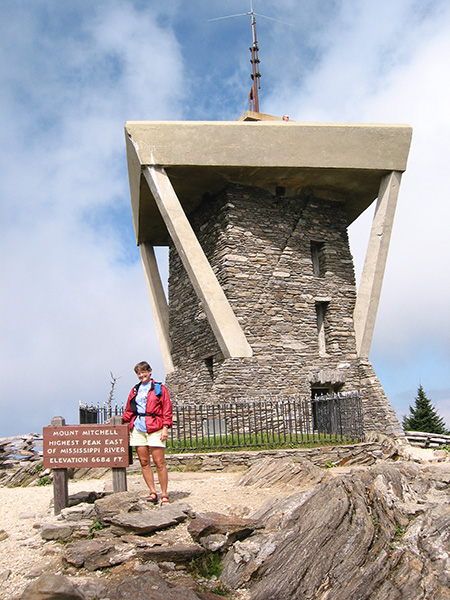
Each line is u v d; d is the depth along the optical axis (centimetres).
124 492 720
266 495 824
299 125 1568
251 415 1425
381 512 660
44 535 650
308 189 1788
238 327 1500
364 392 1697
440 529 616
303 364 1645
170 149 1509
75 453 730
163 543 603
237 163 1548
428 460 1319
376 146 1636
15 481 1122
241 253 1639
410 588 532
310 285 1723
